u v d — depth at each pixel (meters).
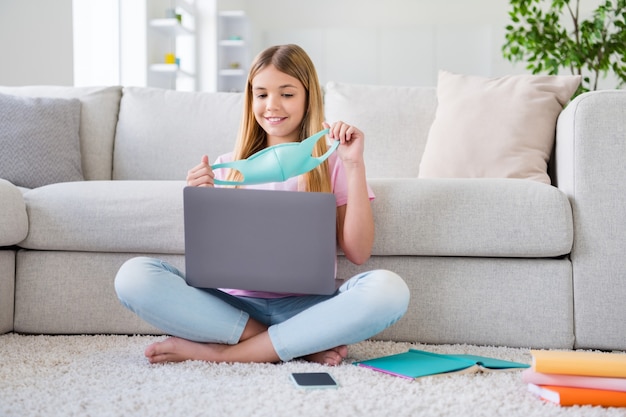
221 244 1.50
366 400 1.20
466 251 1.80
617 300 1.75
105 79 5.29
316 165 1.59
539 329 1.78
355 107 2.57
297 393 1.24
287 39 8.07
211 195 1.49
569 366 1.25
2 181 1.90
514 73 7.61
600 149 1.78
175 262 1.91
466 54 7.75
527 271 1.79
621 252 1.76
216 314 1.52
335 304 1.48
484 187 1.82
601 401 1.22
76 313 1.91
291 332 1.49
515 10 3.45
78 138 2.59
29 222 1.91
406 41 7.86
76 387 1.30
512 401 1.23
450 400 1.21
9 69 4.04
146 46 5.34
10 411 1.14
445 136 2.30
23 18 4.13
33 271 1.92
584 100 1.82
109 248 1.90
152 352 1.50
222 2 6.80
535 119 2.21
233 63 7.03
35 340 1.81
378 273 1.51
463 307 1.81
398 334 1.83
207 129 2.62
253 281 1.50
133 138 2.64
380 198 1.83
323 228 1.48
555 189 1.80
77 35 5.00
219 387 1.29
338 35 7.96
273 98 1.70
